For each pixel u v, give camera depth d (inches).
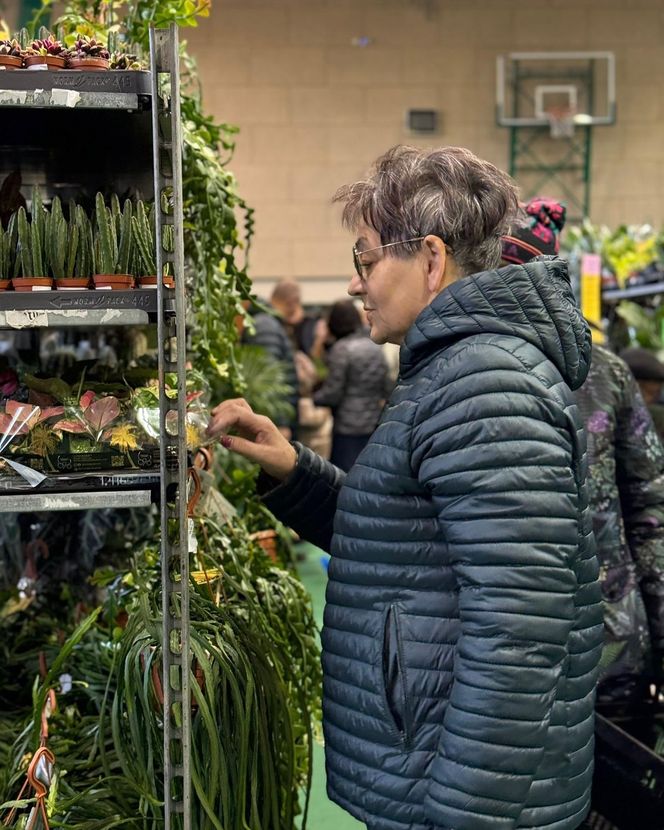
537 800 55.9
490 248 58.9
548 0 427.8
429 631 55.7
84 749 76.0
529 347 54.8
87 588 96.5
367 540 57.8
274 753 67.9
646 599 83.7
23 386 71.9
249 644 67.9
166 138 63.6
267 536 101.5
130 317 59.6
